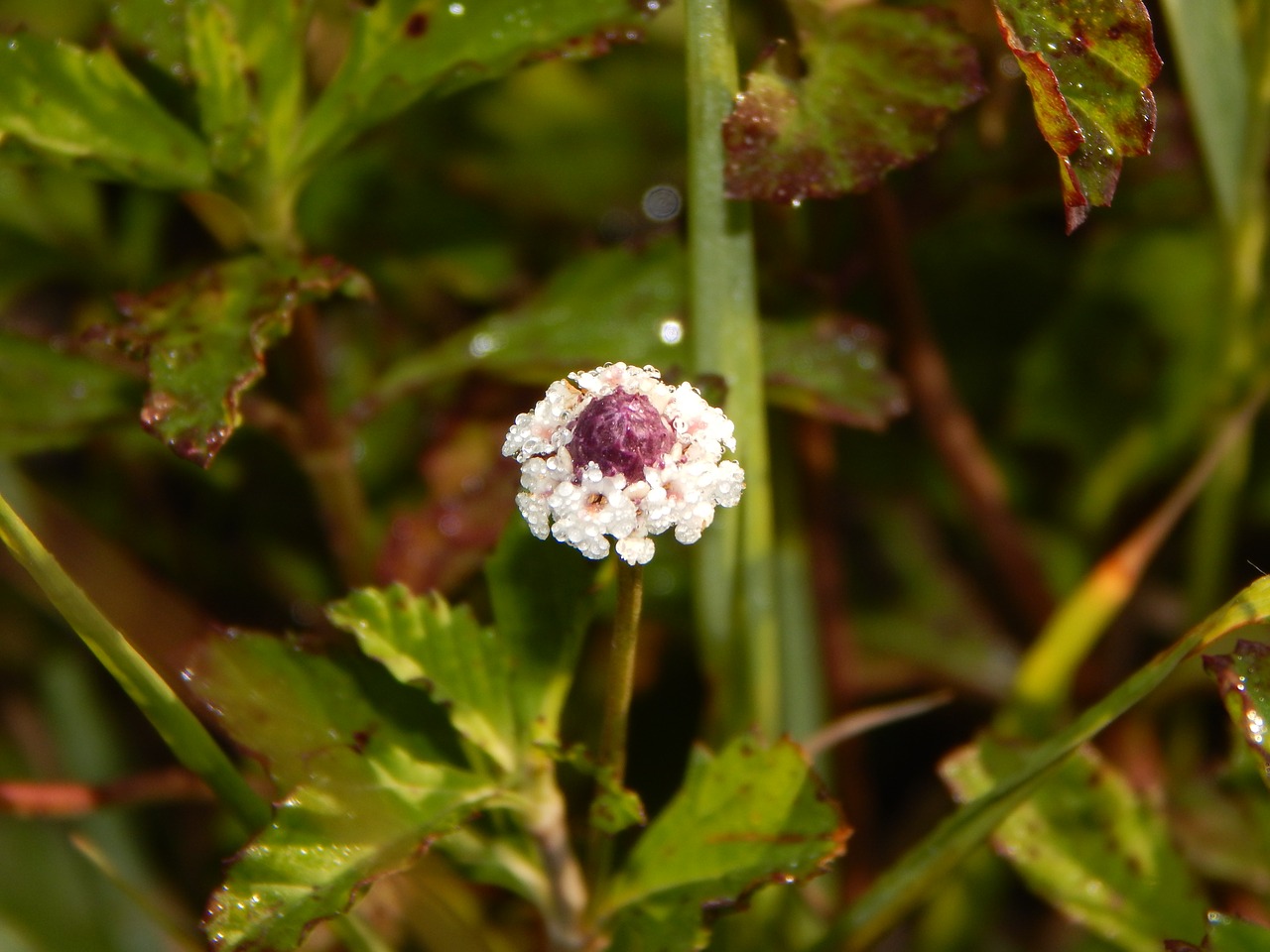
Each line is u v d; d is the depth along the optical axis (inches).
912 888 8.2
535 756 7.9
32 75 8.2
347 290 8.4
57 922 9.6
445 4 8.3
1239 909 9.2
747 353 8.3
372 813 7.9
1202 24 8.7
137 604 9.8
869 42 8.2
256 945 7.6
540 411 7.6
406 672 7.9
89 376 9.0
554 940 8.3
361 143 8.9
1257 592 7.8
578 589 7.9
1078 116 7.8
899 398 8.9
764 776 7.9
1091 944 9.5
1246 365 9.3
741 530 8.5
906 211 9.5
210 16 8.2
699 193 8.2
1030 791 8.0
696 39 8.1
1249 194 9.0
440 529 9.2
